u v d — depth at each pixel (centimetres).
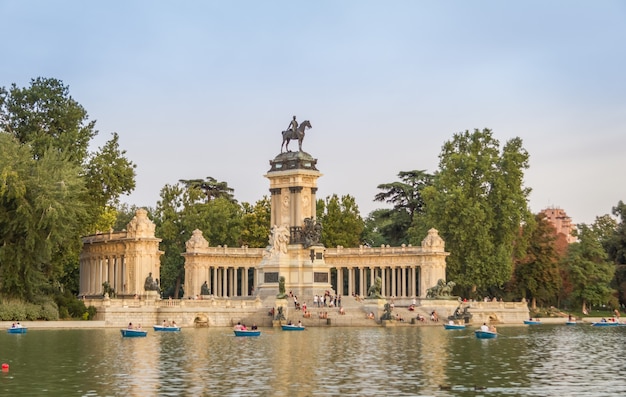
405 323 16338
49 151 14450
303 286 17662
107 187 16575
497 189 19712
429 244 19200
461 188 19612
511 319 18938
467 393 7281
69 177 14200
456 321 16000
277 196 18475
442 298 17400
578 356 10250
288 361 9350
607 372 8681
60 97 16275
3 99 16050
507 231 19638
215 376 8144
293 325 14638
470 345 11606
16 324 12775
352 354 10112
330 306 16925
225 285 19750
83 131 16400
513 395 7212
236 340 12019
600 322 18212
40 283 14325
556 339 13112
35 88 16012
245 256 19900
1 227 13925
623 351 10944
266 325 15462
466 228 19388
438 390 7412
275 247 17938
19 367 8662
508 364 9300
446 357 9906
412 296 19500
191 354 9988
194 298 16288
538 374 8494
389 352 10388
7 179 13662
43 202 13600
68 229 14150
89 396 7038
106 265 18212
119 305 14750
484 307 18512
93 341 11481
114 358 9469
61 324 13962
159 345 11069
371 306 16475
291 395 7131
